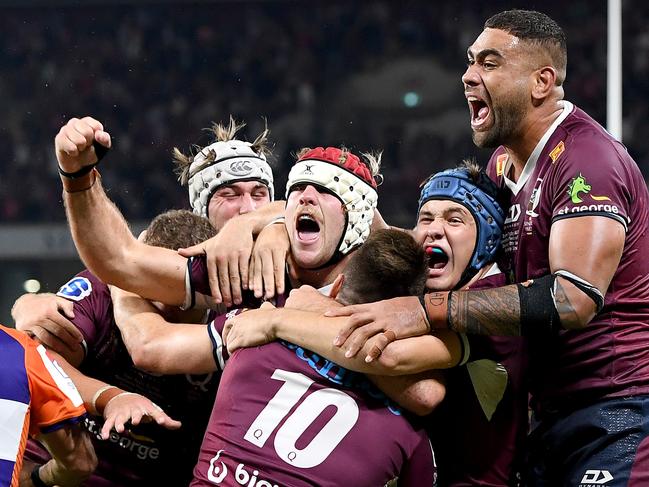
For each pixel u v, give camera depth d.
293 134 16.12
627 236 3.27
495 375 3.17
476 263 3.37
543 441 3.44
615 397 3.30
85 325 3.45
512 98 3.35
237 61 16.72
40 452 3.54
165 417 3.15
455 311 2.98
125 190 15.29
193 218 3.66
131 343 3.27
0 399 2.84
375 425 2.90
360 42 16.64
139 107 16.42
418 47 16.47
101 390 3.26
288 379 2.94
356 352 2.87
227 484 2.89
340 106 16.36
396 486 3.01
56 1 16.92
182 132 16.19
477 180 3.41
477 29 16.33
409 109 16.23
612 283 3.30
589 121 3.36
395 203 14.84
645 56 14.99
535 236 3.33
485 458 3.21
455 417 3.24
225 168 4.35
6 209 14.88
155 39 16.92
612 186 3.16
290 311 3.03
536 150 3.37
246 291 3.44
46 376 2.96
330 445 2.87
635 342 3.30
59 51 16.78
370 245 3.09
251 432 2.91
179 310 3.49
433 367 2.98
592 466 3.28
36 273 14.27
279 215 3.62
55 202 14.94
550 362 3.40
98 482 3.42
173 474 3.49
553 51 3.37
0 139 15.93
